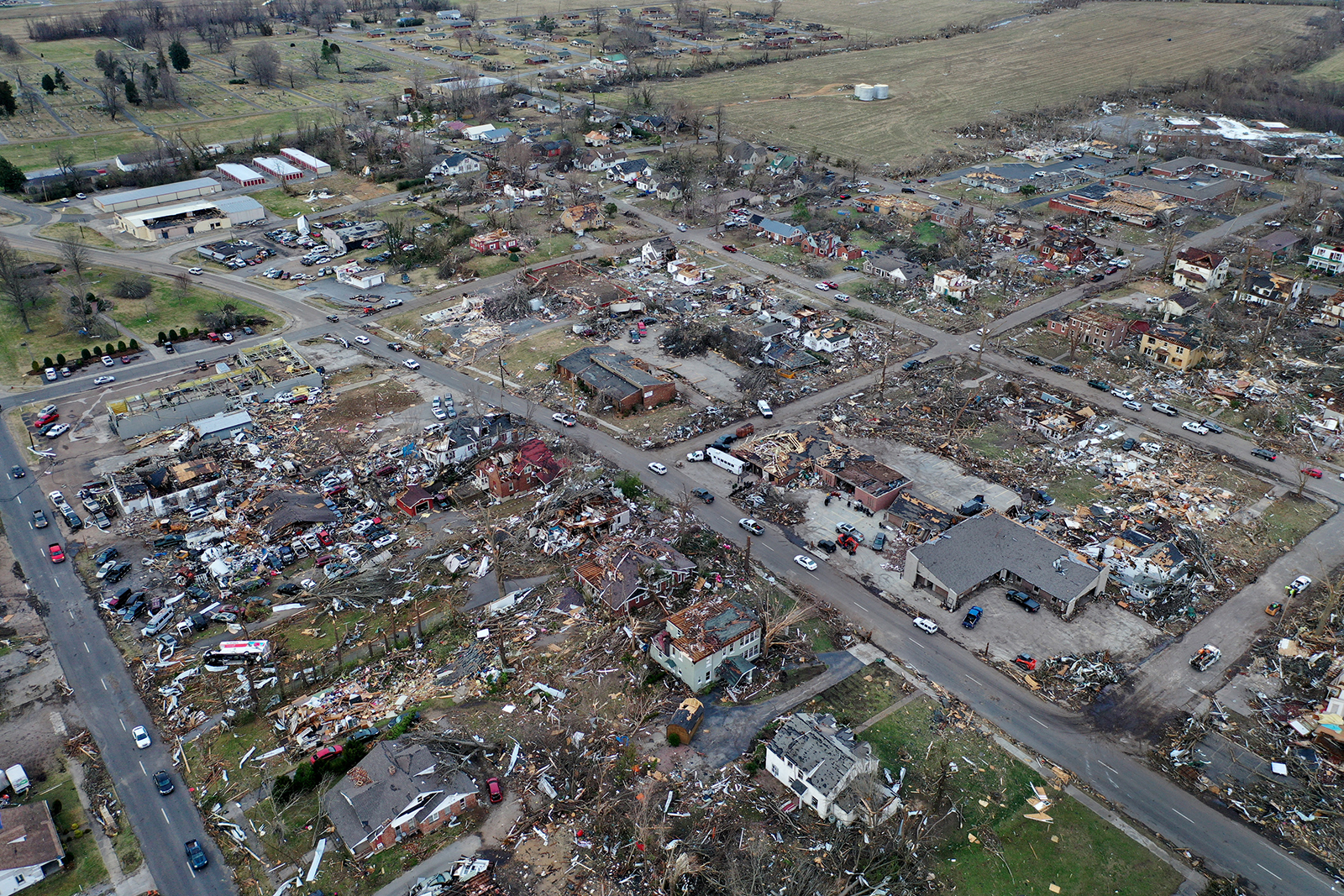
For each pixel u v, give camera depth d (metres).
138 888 60.28
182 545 93.31
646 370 127.44
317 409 118.31
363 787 64.00
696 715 72.50
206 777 68.25
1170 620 84.19
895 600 87.00
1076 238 171.88
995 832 64.62
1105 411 118.81
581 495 99.44
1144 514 98.12
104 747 70.94
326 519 95.75
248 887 60.50
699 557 91.44
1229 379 125.81
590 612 84.44
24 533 95.00
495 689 76.12
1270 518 98.00
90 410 118.38
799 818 65.31
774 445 108.50
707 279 158.62
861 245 174.75
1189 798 67.38
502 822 65.06
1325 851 63.38
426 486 100.94
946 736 72.12
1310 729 72.44
